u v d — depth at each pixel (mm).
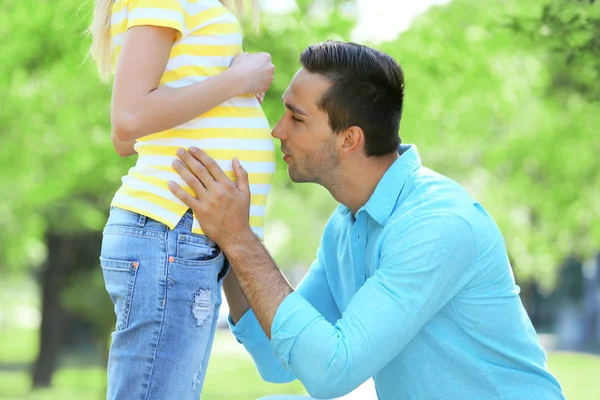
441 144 14117
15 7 12141
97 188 15672
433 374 4078
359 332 3826
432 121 13211
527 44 11773
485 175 21125
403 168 4223
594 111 14445
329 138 4164
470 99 12859
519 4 10445
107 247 3805
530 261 20000
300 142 4191
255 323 4613
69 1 11898
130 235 3748
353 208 4371
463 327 4055
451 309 4039
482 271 4027
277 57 12312
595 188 16484
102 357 24609
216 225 3797
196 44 3805
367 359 3816
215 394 21000
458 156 19906
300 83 4172
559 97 15164
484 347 4086
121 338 3744
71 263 26875
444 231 3934
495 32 11539
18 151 14078
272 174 4023
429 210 4004
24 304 42938
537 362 4188
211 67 3838
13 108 13414
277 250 27984
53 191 15023
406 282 3893
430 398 4098
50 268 26875
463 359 4039
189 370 3801
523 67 12984
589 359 22250
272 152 4012
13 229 20281
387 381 4199
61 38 12305
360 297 3928
